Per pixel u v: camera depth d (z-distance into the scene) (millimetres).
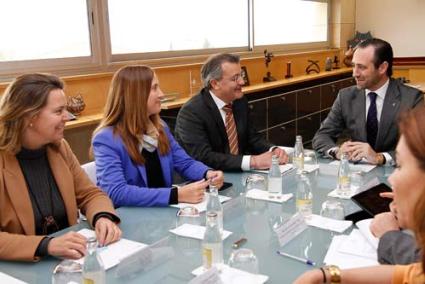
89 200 1752
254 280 1137
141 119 2006
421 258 858
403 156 838
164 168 2127
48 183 1691
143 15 4141
